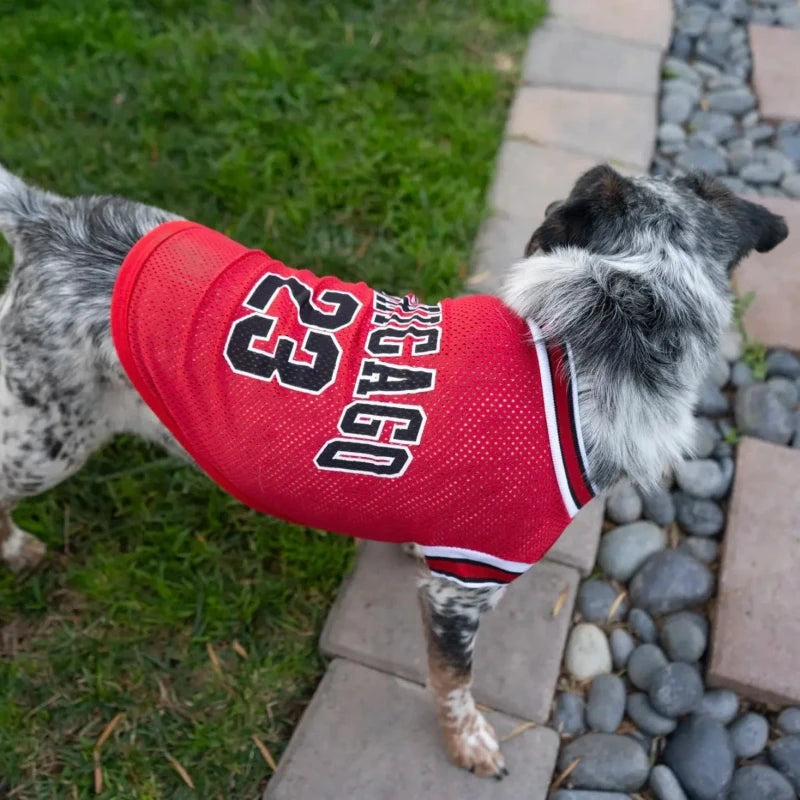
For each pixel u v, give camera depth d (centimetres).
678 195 83
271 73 161
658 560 110
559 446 76
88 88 156
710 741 97
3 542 108
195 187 145
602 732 100
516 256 142
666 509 116
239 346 79
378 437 76
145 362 80
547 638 104
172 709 101
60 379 87
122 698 101
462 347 78
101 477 117
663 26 183
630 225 80
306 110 157
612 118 164
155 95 157
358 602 107
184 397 80
